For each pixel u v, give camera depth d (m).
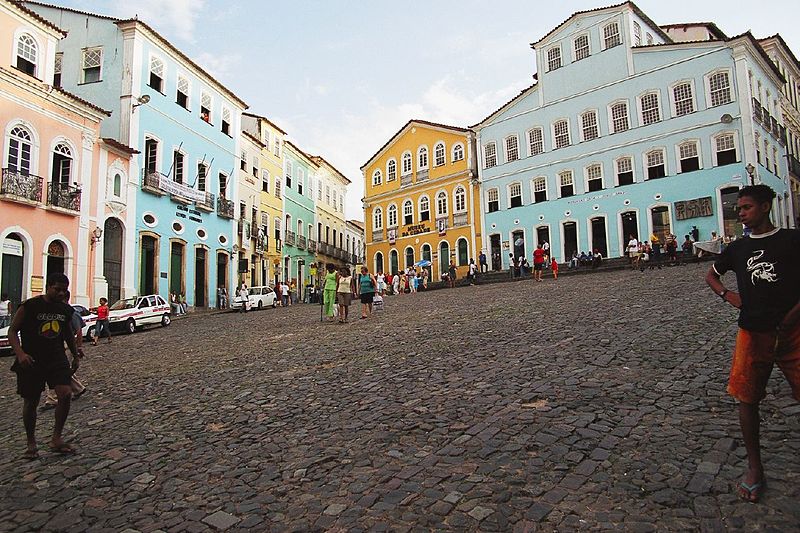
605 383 6.02
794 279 3.21
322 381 7.79
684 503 3.30
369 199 51.12
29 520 3.85
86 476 4.70
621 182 34.09
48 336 5.36
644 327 9.24
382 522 3.42
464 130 43.38
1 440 6.09
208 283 32.97
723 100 30.31
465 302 18.70
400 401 6.24
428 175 46.09
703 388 5.47
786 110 36.69
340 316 15.94
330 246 54.22
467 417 5.37
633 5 34.19
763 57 31.64
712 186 30.31
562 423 4.88
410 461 4.41
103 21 27.97
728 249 3.57
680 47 31.91
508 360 7.79
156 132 28.77
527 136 38.97
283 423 5.87
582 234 35.56
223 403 7.02
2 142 19.81
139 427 6.19
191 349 13.23
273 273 42.38
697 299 12.19
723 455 3.89
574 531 3.11
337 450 4.85
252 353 11.34
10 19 20.47
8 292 19.97
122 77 27.31
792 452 3.83
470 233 42.25
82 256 23.11
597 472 3.84
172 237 29.61
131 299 21.62
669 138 32.03
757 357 3.31
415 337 11.12
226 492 4.16
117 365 11.42
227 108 36.09
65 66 28.19
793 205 35.34
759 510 3.13
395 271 48.31
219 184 34.94
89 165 23.70
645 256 25.11
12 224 20.09
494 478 3.90
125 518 3.81
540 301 15.81
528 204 38.59
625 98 34.03
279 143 44.41
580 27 36.28
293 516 3.64
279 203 44.06
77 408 7.48
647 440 4.31
